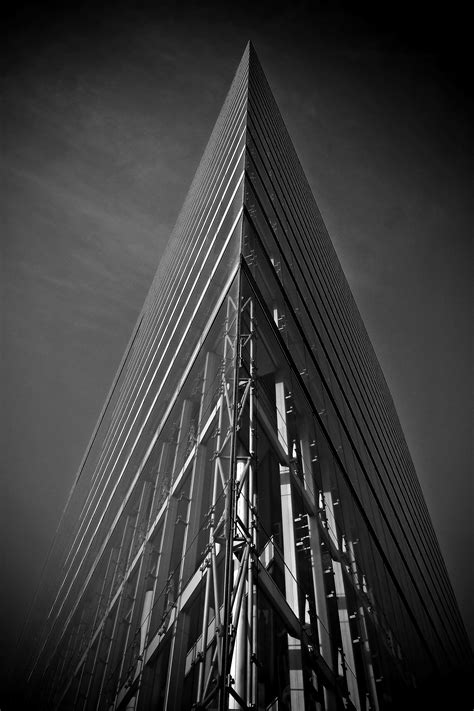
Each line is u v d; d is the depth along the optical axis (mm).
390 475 51906
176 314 37156
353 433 37500
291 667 14578
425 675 35281
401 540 44781
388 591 31812
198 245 38219
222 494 16406
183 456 23484
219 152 45812
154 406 32562
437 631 49125
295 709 13688
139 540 25984
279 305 27531
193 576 16562
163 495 24297
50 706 32469
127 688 18047
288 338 26906
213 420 20484
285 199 39406
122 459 39000
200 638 14680
